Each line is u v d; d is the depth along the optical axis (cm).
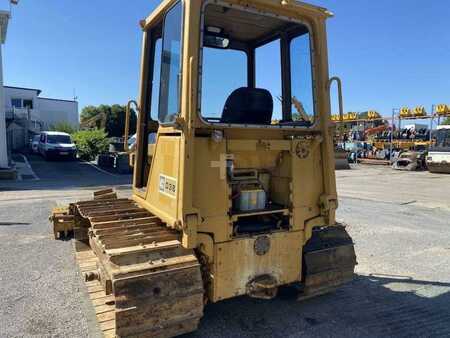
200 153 302
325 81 360
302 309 389
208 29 385
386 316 377
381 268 516
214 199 309
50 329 351
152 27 400
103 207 417
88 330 349
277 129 340
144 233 325
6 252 577
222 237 314
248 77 418
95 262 457
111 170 2081
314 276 370
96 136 2702
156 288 283
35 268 507
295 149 345
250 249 328
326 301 409
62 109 4862
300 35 374
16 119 3603
